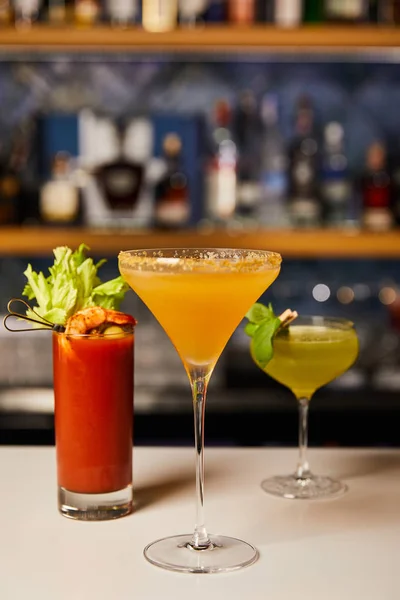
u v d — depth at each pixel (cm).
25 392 256
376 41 268
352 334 126
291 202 292
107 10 276
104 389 109
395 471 130
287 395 258
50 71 315
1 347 269
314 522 108
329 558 97
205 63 316
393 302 305
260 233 277
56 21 271
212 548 98
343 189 299
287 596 87
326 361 122
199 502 101
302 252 278
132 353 111
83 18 270
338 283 322
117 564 95
